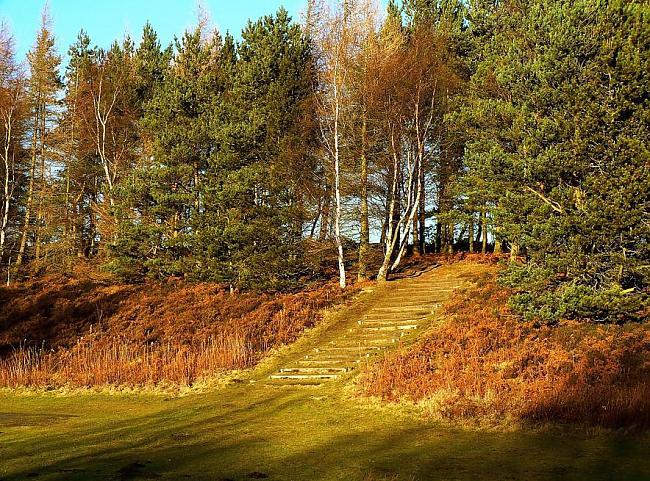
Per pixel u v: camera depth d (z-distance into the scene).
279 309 26.83
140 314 27.98
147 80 40.00
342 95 31.05
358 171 33.38
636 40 17.20
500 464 9.48
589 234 16.62
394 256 38.78
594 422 11.41
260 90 34.38
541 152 18.42
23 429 13.95
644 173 16.03
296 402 15.77
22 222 41.16
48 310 29.75
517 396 13.14
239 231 28.39
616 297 16.05
